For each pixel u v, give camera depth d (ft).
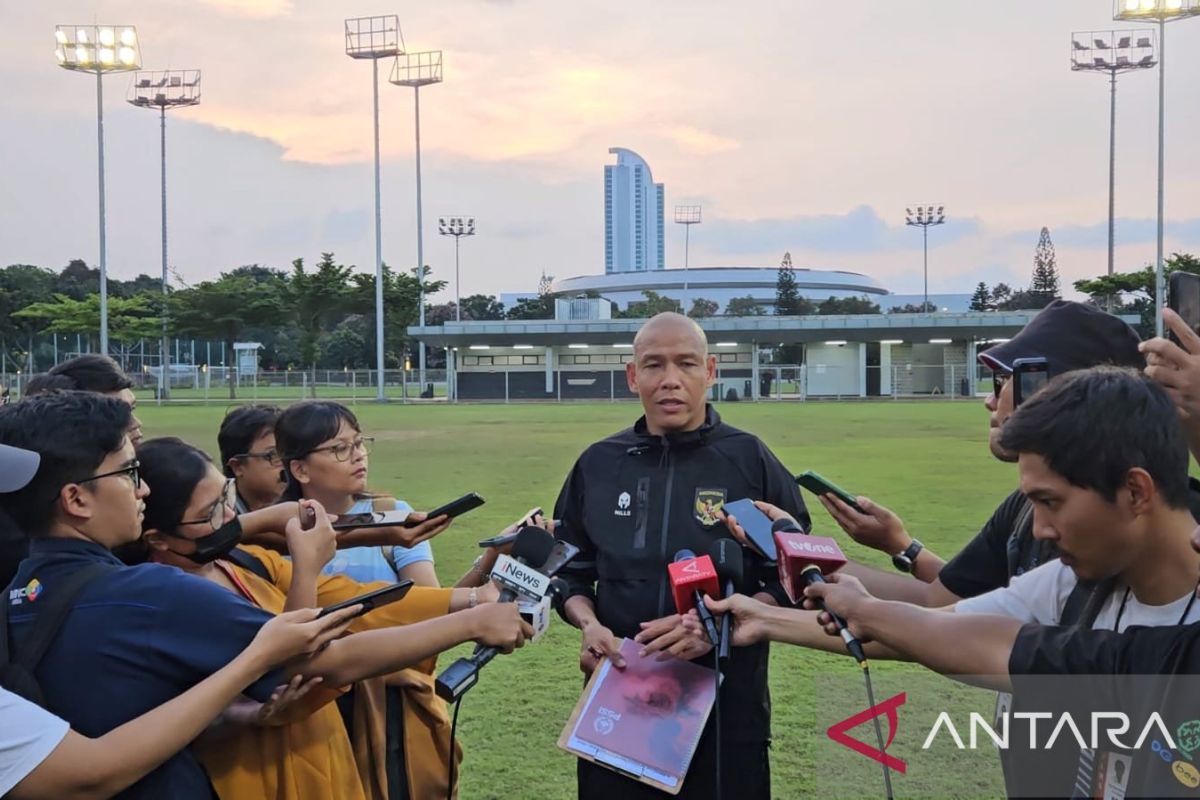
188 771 6.00
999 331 144.25
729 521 7.51
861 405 116.37
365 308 163.12
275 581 7.85
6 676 5.54
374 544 7.63
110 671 5.59
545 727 12.85
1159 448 4.42
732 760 7.82
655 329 8.77
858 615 5.23
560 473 43.19
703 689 7.47
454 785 7.10
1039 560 6.49
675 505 8.48
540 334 150.30
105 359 12.09
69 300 163.32
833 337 147.95
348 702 7.95
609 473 8.93
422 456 51.75
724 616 6.64
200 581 5.98
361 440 9.67
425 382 166.71
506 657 16.06
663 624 7.48
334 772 6.85
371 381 176.96
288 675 6.04
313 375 145.79
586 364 156.04
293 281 157.69
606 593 8.53
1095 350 6.38
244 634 5.76
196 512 6.79
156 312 165.17
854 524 8.61
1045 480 4.59
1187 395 5.15
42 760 5.08
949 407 108.99
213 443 55.83
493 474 42.88
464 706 13.65
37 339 201.05
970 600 5.99
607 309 191.52
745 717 7.91
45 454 5.80
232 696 5.44
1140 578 4.68
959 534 26.61
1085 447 4.41
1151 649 4.16
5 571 6.59
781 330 147.33
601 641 7.79
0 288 197.16
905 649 5.00
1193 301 5.44
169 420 82.23
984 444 56.95
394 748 8.16
